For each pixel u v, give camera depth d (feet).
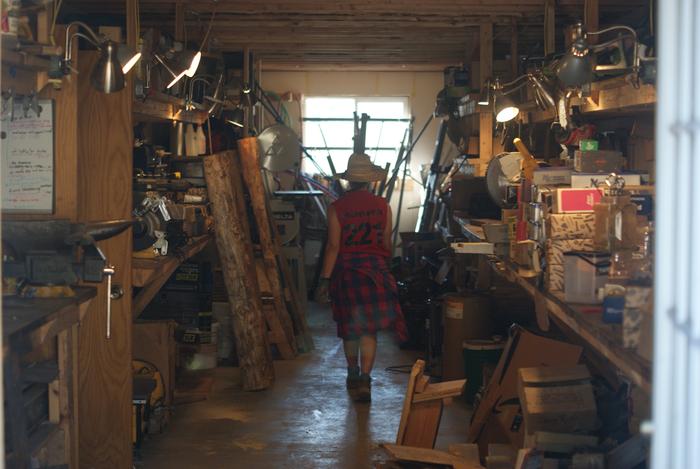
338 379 22.07
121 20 24.63
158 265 15.56
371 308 19.75
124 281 14.89
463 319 20.62
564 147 17.44
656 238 5.56
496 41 28.45
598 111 15.48
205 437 17.22
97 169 14.84
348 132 40.04
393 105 40.11
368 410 19.20
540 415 11.85
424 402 14.33
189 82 21.66
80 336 14.87
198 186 21.77
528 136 22.50
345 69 39.29
